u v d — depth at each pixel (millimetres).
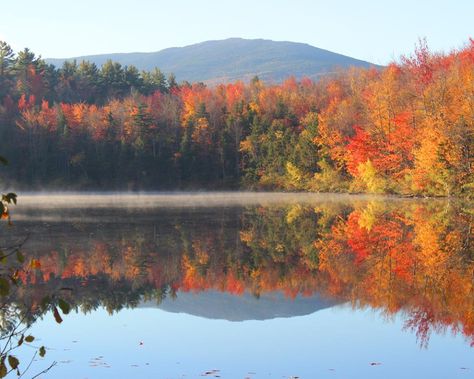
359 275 19109
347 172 72875
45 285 18094
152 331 13359
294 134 81188
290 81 116938
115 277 19625
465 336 12320
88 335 13016
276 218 39562
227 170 90188
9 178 87562
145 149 88688
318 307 15156
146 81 128250
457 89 51469
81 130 91250
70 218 41094
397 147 58656
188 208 51031
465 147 47781
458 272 18906
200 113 91625
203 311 15117
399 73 72125
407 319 13711
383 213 39469
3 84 109312
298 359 11180
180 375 10438
